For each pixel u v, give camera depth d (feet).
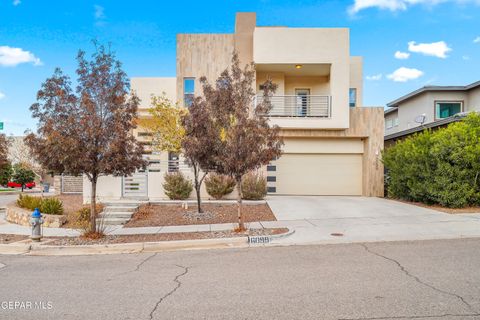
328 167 60.75
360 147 60.18
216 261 23.91
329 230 32.99
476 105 72.13
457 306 14.93
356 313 14.37
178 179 49.14
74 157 27.86
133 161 30.37
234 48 60.34
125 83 30.81
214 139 31.27
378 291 16.97
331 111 56.18
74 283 19.40
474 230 31.30
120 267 22.93
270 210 43.60
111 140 29.07
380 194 57.88
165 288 18.20
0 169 57.57
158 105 53.47
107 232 34.12
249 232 32.17
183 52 60.13
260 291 17.37
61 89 28.81
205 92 32.60
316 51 56.18
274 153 31.24
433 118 74.95
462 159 41.81
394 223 35.22
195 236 31.65
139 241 30.30
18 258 26.22
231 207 45.27
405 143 50.78
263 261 23.50
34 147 28.73
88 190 48.88
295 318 14.02
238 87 32.19
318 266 21.84
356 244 28.02
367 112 58.49
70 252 28.12
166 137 51.60
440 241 28.27
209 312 14.80
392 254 24.41
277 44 56.29
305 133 58.44
